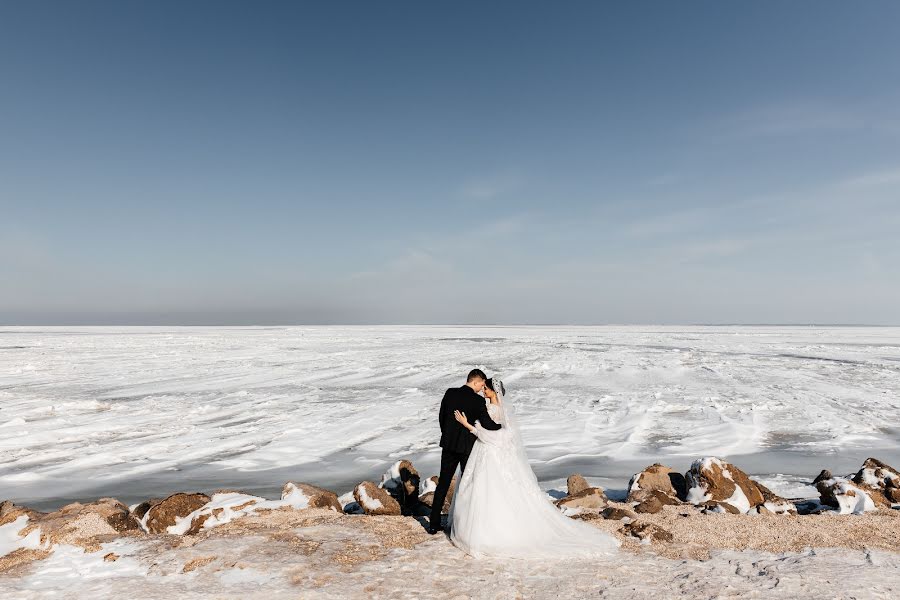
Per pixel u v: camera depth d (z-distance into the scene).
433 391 18.66
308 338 64.81
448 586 3.63
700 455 10.20
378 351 39.47
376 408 15.37
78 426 12.91
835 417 13.74
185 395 17.80
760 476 8.67
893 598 3.37
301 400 16.80
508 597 3.46
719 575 3.79
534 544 4.25
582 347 44.06
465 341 56.06
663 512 5.55
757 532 4.81
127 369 26.02
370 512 5.73
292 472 9.28
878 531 4.83
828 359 31.50
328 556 4.12
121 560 4.03
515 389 19.14
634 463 9.69
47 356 34.28
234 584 3.63
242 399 16.98
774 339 61.19
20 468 9.48
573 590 3.57
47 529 4.47
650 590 3.55
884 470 6.73
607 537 4.52
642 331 101.88
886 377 22.44
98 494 8.15
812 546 4.45
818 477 7.47
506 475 4.45
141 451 10.62
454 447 4.65
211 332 95.12
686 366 27.09
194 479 8.88
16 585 3.62
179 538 4.52
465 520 4.34
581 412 14.67
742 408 15.06
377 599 3.43
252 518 5.11
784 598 3.37
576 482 6.72
